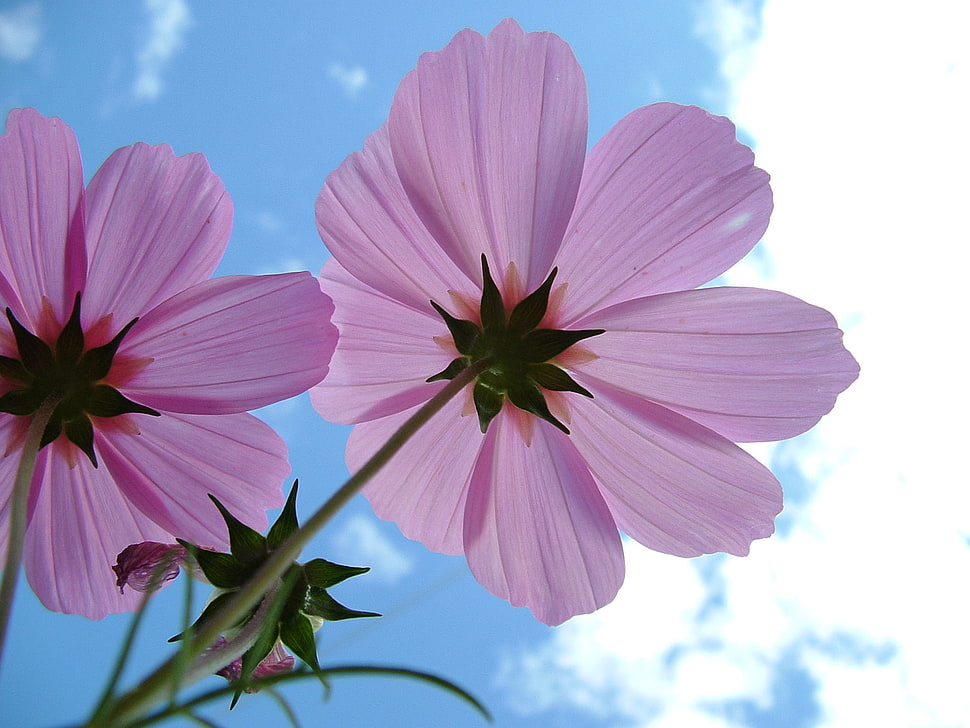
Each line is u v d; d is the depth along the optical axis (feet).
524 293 0.43
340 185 0.41
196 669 0.26
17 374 0.39
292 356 0.39
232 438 0.41
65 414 0.40
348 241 0.41
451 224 0.41
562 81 0.40
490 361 0.43
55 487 0.41
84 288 0.40
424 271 0.43
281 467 0.41
